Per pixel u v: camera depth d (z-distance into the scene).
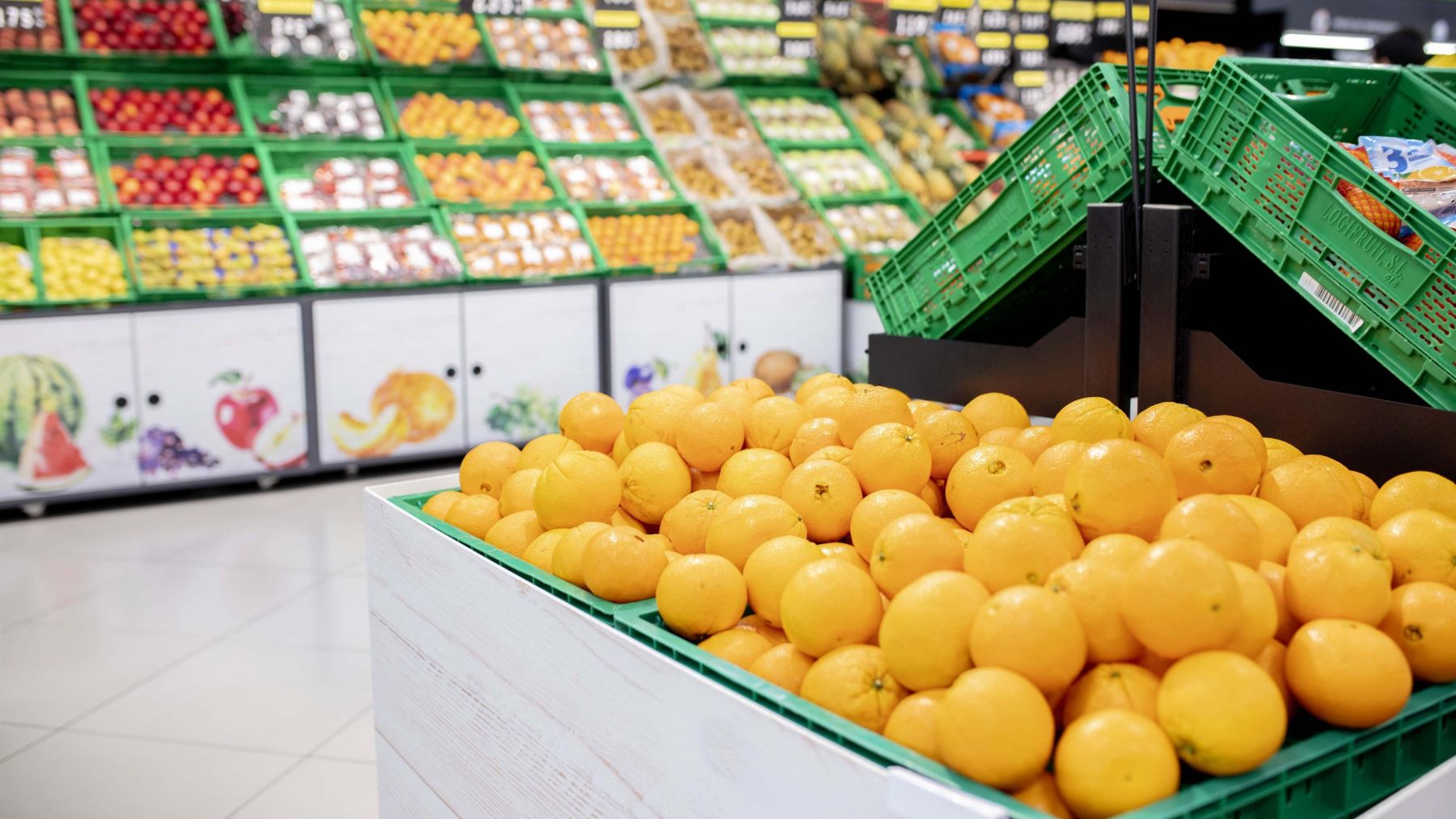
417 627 1.65
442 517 1.72
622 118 6.50
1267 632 1.02
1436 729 1.07
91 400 4.38
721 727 1.05
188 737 2.63
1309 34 6.74
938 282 2.11
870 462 1.41
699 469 1.61
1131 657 1.03
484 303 5.07
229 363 4.60
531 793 1.38
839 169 6.77
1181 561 0.97
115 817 2.30
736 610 1.25
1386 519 1.29
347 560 3.85
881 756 0.95
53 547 4.02
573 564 1.36
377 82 5.88
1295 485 1.30
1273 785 0.93
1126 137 1.74
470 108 6.01
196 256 4.83
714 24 6.95
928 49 7.19
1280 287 1.84
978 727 0.91
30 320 4.24
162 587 3.60
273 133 5.50
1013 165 1.94
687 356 5.59
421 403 5.00
